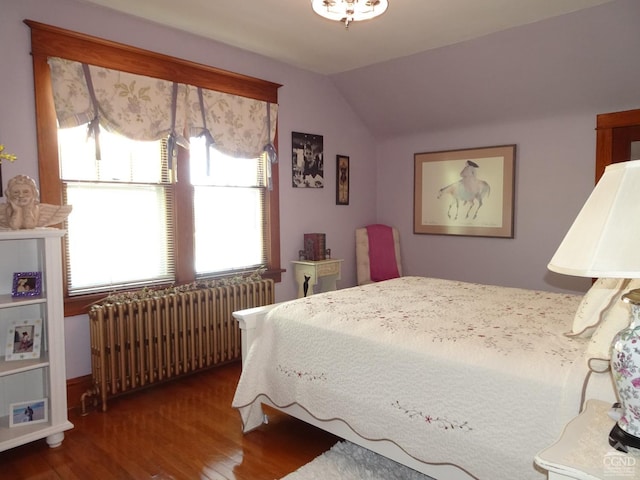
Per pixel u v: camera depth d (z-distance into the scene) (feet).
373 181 16.88
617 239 3.04
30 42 8.63
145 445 7.76
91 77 9.30
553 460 3.37
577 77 11.29
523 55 11.29
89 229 9.76
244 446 7.72
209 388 10.28
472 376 5.48
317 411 7.14
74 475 6.89
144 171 10.55
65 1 9.02
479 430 5.36
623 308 4.88
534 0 9.18
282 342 7.76
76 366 9.59
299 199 14.10
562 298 8.76
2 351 8.18
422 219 15.80
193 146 11.39
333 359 6.97
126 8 9.55
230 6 9.44
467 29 10.72
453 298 8.82
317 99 14.46
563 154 12.63
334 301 8.65
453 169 14.89
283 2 9.27
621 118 11.48
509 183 13.64
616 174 3.26
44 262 7.75
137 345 9.72
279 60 13.10
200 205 11.73
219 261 12.22
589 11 9.64
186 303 10.57
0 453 7.51
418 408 5.92
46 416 7.89
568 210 12.67
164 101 10.48
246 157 12.30
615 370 3.50
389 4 9.29
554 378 4.97
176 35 10.78
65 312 9.30
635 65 10.39
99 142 9.37
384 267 15.92
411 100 14.29
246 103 12.24
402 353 6.15
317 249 13.82
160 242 10.97
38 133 8.75
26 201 7.61
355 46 11.87
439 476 5.79
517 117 13.26
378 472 6.76
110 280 10.16
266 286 12.23
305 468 6.90
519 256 13.70
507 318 7.19
